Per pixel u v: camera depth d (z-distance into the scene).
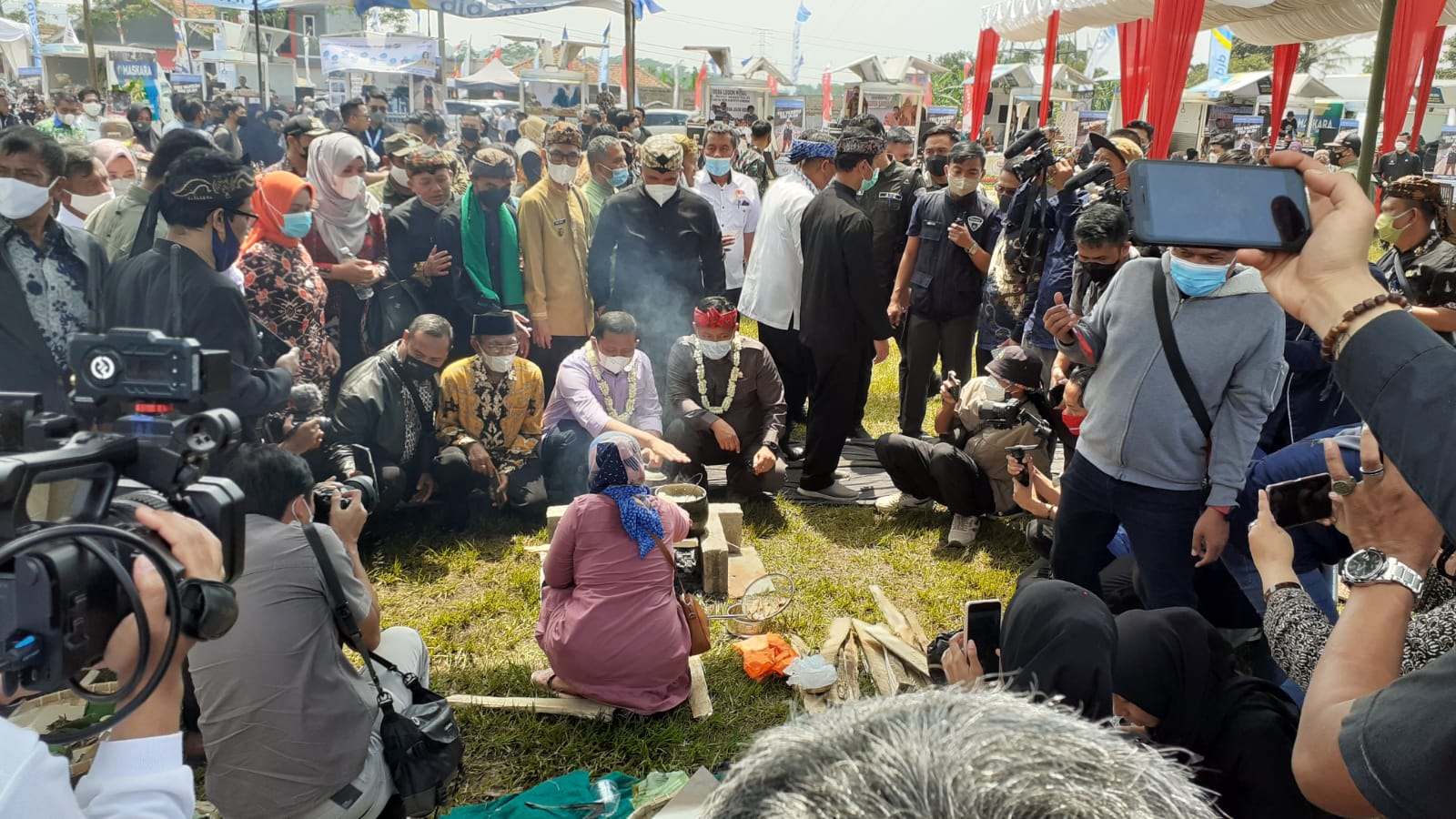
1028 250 5.72
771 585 4.64
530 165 8.65
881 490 5.92
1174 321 3.04
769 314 6.31
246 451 2.65
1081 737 0.76
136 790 1.08
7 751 0.96
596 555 3.58
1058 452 6.38
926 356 6.35
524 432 5.32
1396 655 1.22
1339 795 1.08
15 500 0.96
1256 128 23.83
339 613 2.61
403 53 23.75
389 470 4.83
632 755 3.44
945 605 4.55
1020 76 34.81
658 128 17.88
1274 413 4.03
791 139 21.73
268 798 2.50
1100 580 3.80
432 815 3.04
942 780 0.68
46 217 3.37
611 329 5.18
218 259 3.43
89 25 20.84
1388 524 1.32
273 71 30.86
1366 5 8.15
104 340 1.16
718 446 5.48
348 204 5.48
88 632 0.97
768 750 0.77
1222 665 2.19
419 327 4.84
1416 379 0.96
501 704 3.65
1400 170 12.30
